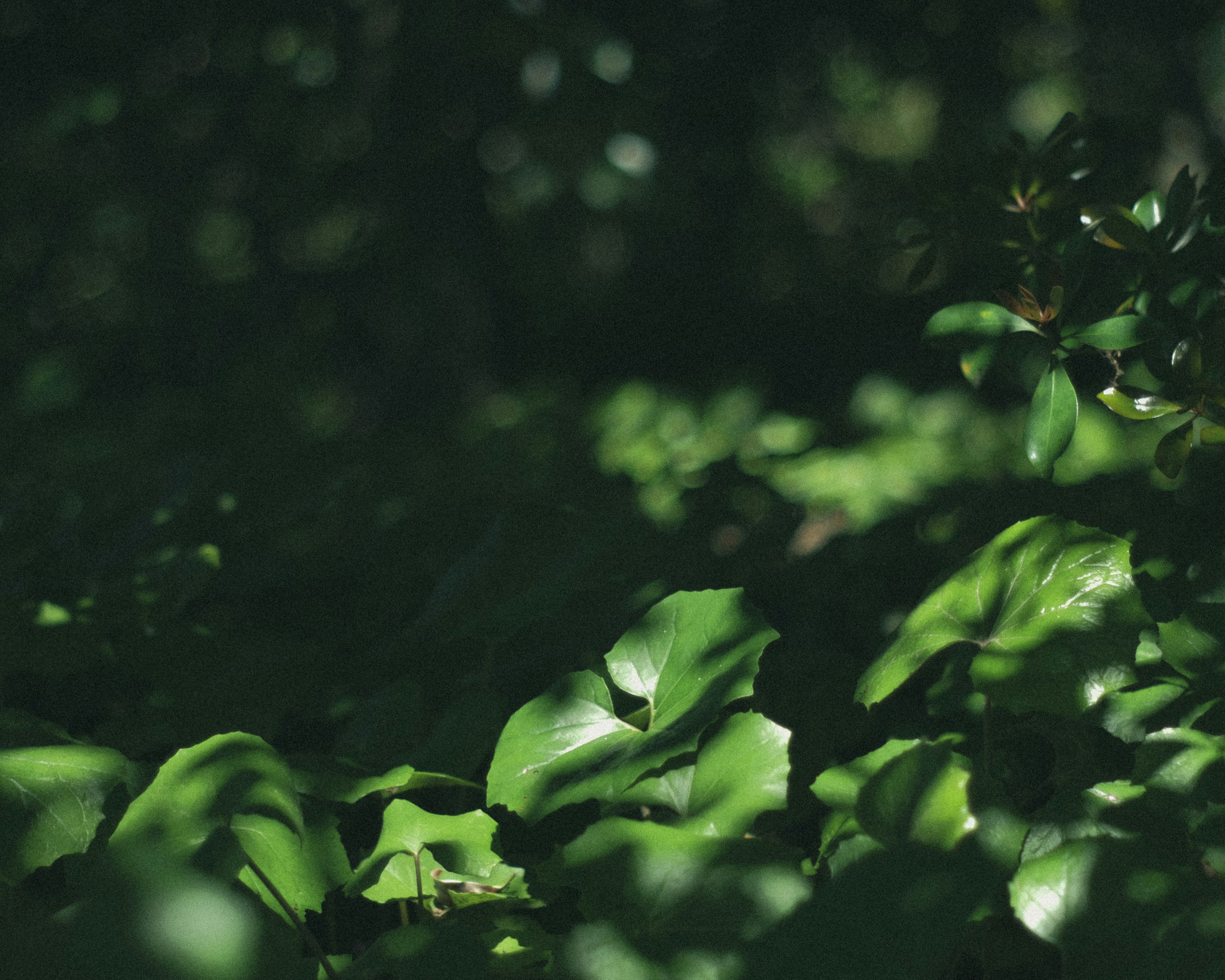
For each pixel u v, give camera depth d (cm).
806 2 922
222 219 946
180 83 810
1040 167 226
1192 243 212
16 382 555
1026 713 207
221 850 183
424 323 903
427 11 761
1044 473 209
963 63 986
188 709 228
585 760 197
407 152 805
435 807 215
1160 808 192
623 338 903
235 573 272
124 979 172
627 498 348
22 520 265
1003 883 180
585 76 762
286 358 608
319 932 207
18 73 800
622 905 182
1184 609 210
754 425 454
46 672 229
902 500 321
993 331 211
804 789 212
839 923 177
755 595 262
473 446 439
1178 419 387
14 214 805
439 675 234
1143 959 178
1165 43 939
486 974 180
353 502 310
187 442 398
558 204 830
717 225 915
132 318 818
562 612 243
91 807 192
